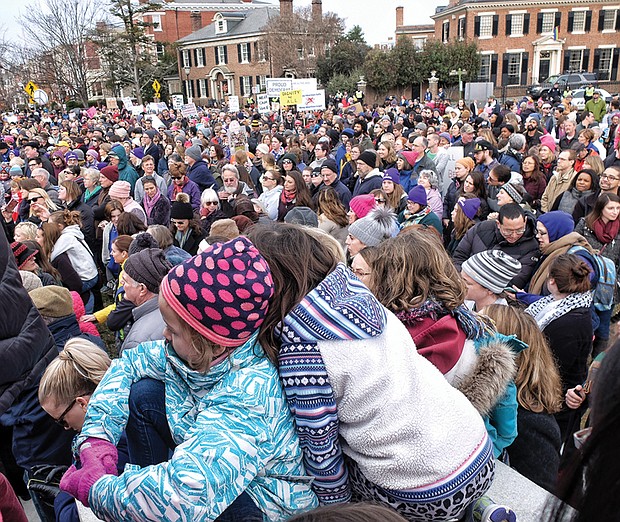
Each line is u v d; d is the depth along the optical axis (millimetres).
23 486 3305
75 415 2383
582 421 2971
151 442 1610
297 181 6766
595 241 4875
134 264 3486
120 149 9320
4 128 27000
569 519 785
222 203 7352
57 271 5078
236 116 26141
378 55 45406
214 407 1335
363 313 1389
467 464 1379
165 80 63281
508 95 44375
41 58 42469
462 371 1966
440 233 5703
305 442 1384
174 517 1205
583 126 13086
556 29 46000
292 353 1354
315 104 17156
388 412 1342
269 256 1413
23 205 7516
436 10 55750
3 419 2789
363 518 1005
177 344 1354
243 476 1268
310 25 47781
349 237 4324
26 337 2449
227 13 57906
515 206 4516
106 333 6309
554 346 3217
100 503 1330
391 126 16062
